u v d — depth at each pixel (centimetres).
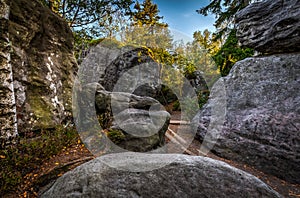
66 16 664
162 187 162
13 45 325
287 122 287
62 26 457
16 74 320
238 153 334
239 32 434
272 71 346
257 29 392
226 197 162
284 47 350
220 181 175
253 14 402
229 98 391
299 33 322
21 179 207
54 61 409
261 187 179
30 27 365
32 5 379
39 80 361
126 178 168
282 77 326
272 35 362
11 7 333
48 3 600
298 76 307
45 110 349
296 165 264
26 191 194
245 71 392
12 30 329
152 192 158
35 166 231
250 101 356
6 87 266
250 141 324
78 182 170
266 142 303
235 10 628
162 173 173
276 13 362
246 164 319
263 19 383
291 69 320
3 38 273
